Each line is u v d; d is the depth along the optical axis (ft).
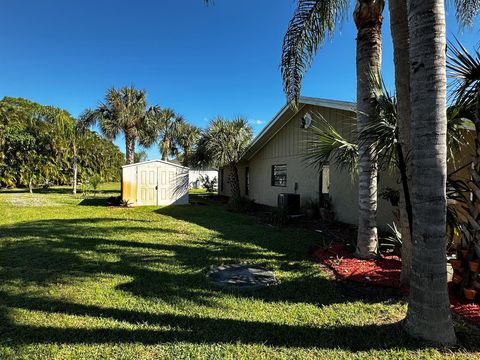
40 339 7.83
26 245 18.28
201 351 7.39
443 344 7.49
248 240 20.62
